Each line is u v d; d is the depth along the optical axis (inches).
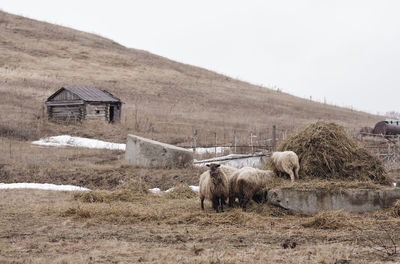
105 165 1032.8
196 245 393.4
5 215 532.4
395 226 466.9
